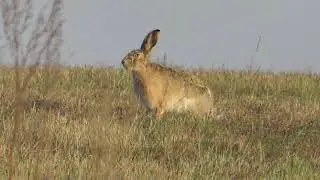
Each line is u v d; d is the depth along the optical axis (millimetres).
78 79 54969
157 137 37781
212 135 40031
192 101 45938
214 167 32969
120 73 57562
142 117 41719
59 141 34750
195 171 31797
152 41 44062
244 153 36250
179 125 40719
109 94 26875
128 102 46219
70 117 40250
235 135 40094
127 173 28594
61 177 27703
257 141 39219
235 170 32562
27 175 27359
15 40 18719
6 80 51125
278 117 46156
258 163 34312
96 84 54500
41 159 30359
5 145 32219
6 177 27000
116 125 36688
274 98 55156
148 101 44000
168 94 44719
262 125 43062
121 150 33656
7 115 39250
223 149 37000
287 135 41031
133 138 36656
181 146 36406
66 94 48594
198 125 41406
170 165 32812
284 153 36875
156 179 29156
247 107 49688
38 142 33094
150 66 44125
